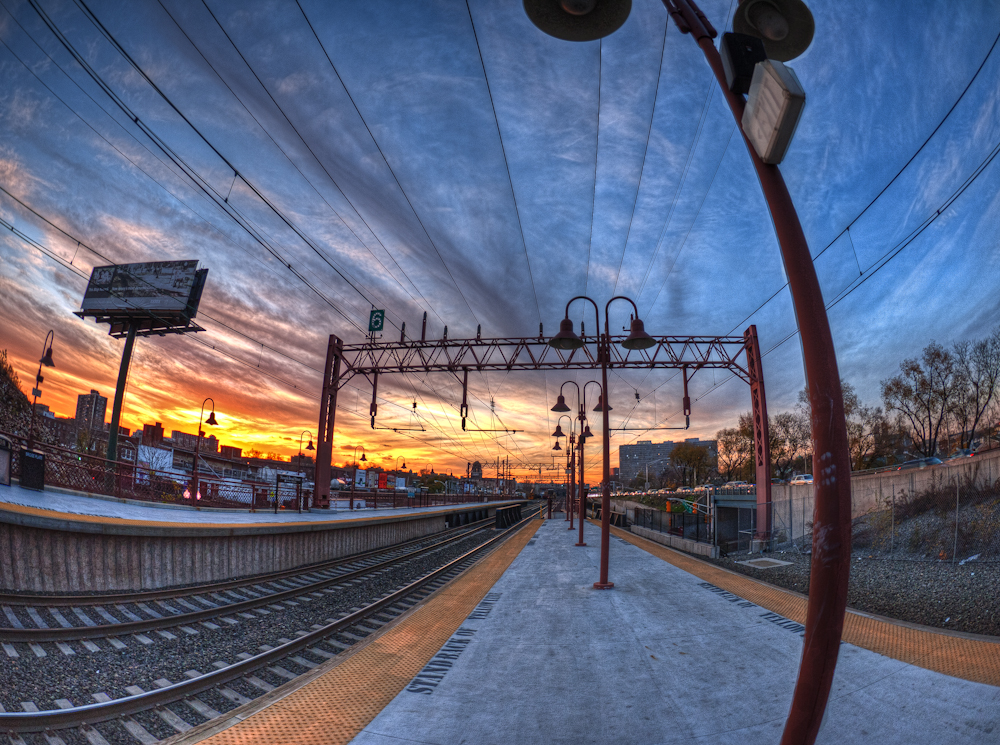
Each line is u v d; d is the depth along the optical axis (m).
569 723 4.77
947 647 6.18
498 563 16.84
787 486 20.80
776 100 2.31
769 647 6.98
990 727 4.12
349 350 27.48
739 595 10.66
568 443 50.25
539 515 70.00
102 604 10.35
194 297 28.86
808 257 2.51
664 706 5.11
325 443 28.05
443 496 60.09
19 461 15.61
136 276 29.12
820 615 2.28
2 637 7.27
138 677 7.16
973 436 35.19
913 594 10.01
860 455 47.50
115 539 11.88
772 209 2.60
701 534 24.58
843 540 2.28
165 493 22.52
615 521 41.38
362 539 25.98
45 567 10.41
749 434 69.12
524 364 25.73
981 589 9.27
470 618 8.97
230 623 10.35
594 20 3.45
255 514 23.45
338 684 5.78
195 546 14.18
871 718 4.49
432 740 4.43
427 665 6.46
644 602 10.09
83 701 6.16
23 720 5.06
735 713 4.90
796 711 2.32
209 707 6.30
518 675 6.08
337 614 12.04
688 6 3.19
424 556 24.94
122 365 27.14
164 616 10.48
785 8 3.00
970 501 15.72
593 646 7.21
